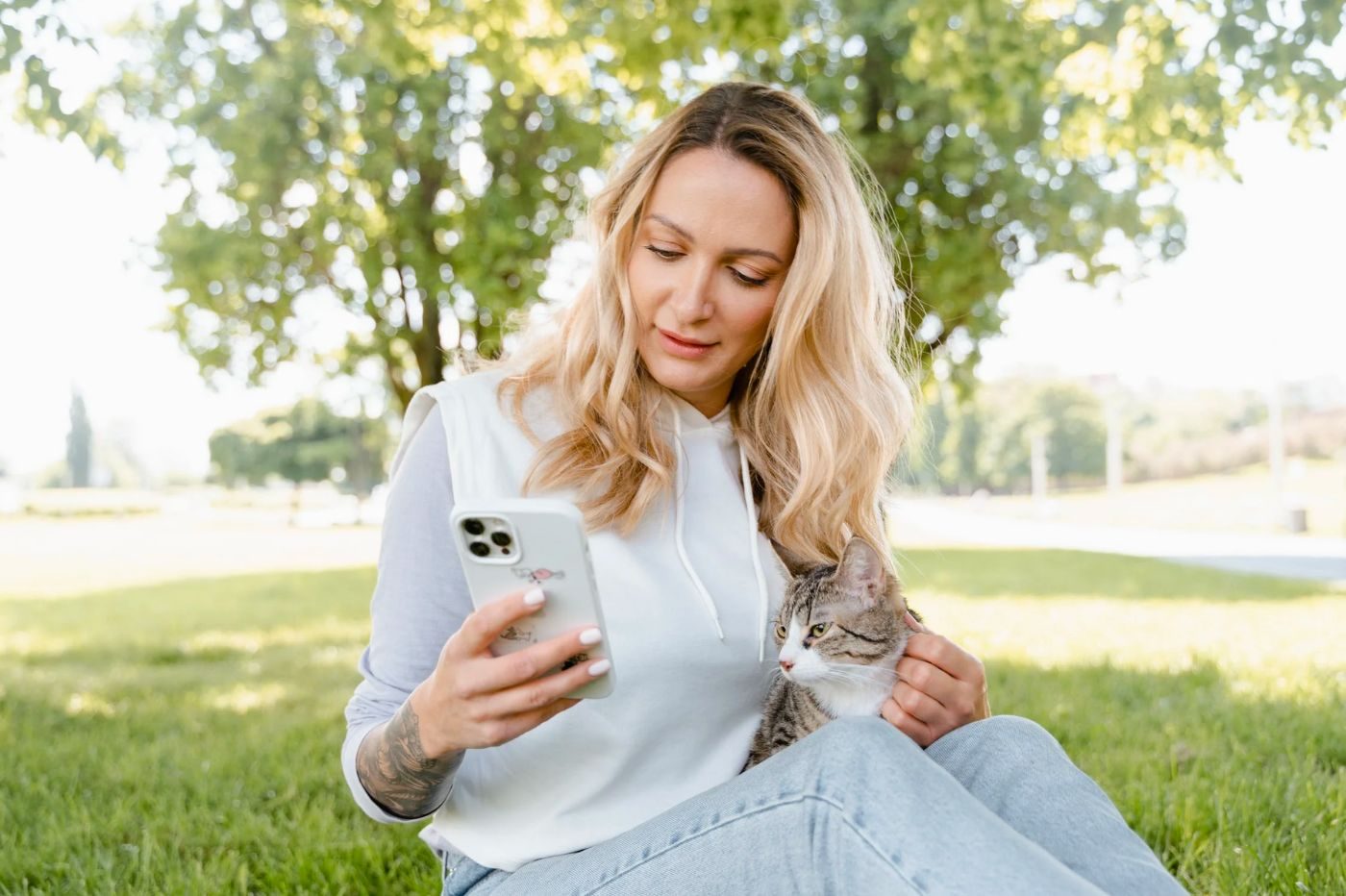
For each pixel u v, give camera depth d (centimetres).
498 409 196
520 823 185
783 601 221
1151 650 752
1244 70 782
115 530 3644
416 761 158
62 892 303
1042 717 507
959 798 140
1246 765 408
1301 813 333
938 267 1153
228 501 5916
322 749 478
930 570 1512
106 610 1173
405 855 332
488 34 977
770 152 195
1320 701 529
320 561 2011
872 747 148
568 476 190
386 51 1004
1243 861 292
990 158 1174
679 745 189
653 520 198
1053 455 7081
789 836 147
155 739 516
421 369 1290
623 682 185
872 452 227
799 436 217
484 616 145
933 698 189
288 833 352
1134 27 831
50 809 385
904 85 1112
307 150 1157
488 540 148
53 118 675
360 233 1220
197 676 716
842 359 216
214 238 1137
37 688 666
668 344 198
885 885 134
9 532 3500
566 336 207
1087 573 1466
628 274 198
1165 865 308
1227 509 3981
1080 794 161
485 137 1186
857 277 217
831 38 1138
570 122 1195
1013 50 825
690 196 191
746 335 202
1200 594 1168
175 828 357
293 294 1261
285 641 887
